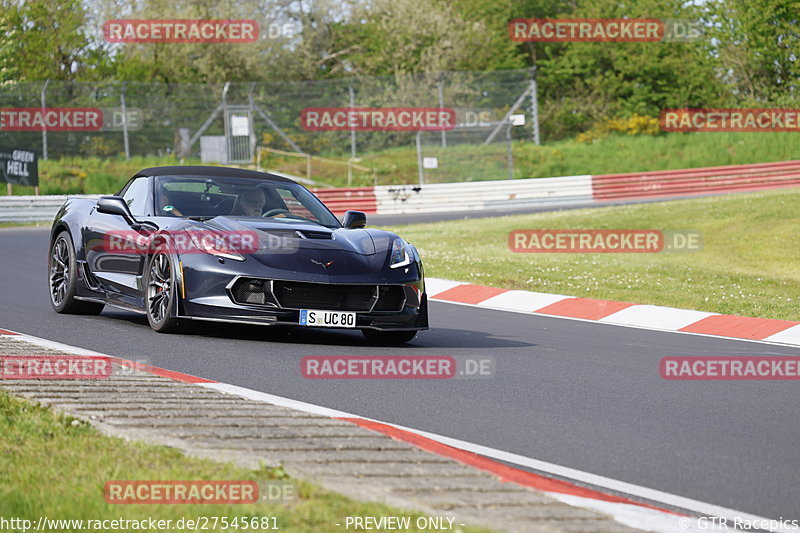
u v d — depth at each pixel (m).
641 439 17.75
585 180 111.12
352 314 26.53
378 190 102.81
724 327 36.44
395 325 27.53
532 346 29.62
